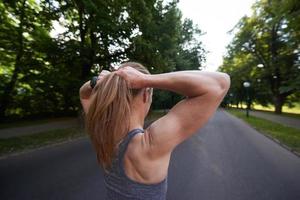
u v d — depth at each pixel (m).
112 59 17.77
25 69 16.36
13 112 21.53
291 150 11.51
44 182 6.44
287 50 36.34
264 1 40.22
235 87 61.50
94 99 1.20
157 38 18.69
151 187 1.09
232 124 24.98
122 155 1.12
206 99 1.05
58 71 16.73
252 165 8.67
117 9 15.56
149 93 1.23
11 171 7.35
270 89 47.56
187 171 7.72
